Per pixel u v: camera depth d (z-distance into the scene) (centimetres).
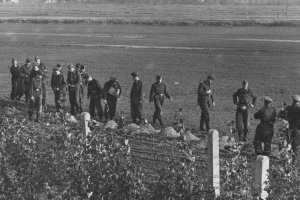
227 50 6538
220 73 4878
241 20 11000
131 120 2978
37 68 2895
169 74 4828
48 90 4003
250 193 1233
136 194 1246
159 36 8400
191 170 1255
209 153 1465
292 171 1265
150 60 5750
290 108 2116
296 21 10719
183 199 1196
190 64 5456
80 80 3098
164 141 2300
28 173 1377
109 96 2950
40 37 8350
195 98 3700
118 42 7581
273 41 7406
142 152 2117
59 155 1388
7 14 15012
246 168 1355
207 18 12756
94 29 9756
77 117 2991
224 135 2520
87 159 1334
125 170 1268
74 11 16800
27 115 2828
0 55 6294
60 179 1328
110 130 2070
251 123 2867
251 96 2544
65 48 6900
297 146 2020
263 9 18050
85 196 1270
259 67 5219
